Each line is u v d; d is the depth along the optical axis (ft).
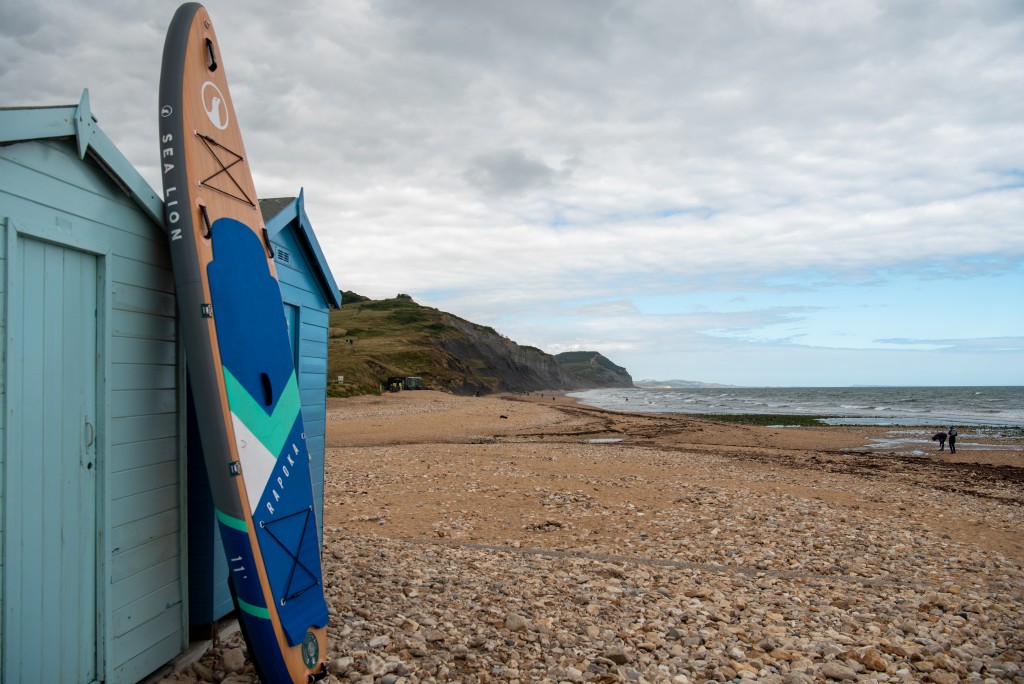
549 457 77.36
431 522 42.98
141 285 16.08
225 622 20.07
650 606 26.40
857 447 115.65
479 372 445.37
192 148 15.80
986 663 21.74
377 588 26.04
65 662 13.64
